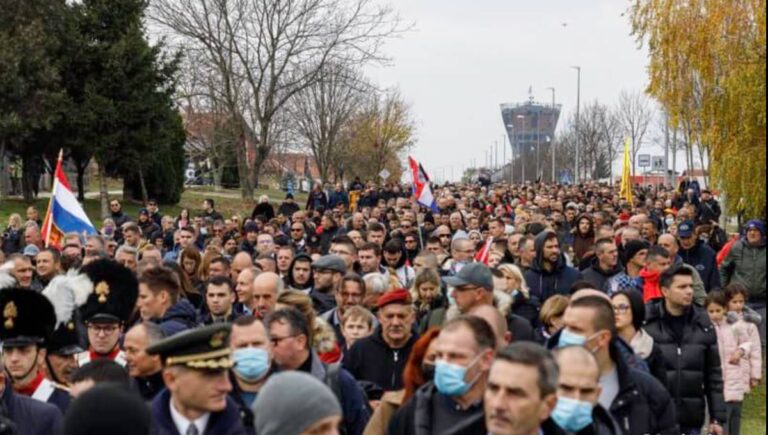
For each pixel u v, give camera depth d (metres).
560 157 99.94
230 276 13.03
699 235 17.50
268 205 31.59
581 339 6.99
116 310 8.22
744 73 25.52
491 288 8.62
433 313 9.48
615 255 12.87
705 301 11.64
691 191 35.31
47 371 7.93
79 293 8.07
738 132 25.94
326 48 49.81
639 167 80.00
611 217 25.48
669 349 9.58
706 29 27.56
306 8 49.25
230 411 6.14
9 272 10.74
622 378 7.04
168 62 46.25
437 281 10.77
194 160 68.94
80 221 17.31
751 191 25.50
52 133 44.12
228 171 70.38
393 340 8.69
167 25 47.53
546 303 9.35
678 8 28.72
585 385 5.91
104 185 45.16
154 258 12.02
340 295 10.17
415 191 24.16
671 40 28.67
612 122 86.12
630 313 8.57
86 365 6.64
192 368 5.80
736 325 11.58
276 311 7.51
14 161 47.69
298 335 7.40
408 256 17.84
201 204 54.09
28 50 41.72
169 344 5.82
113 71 43.81
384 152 76.62
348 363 8.78
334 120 63.19
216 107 53.44
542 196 38.44
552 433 5.88
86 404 3.97
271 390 4.67
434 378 6.11
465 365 5.86
